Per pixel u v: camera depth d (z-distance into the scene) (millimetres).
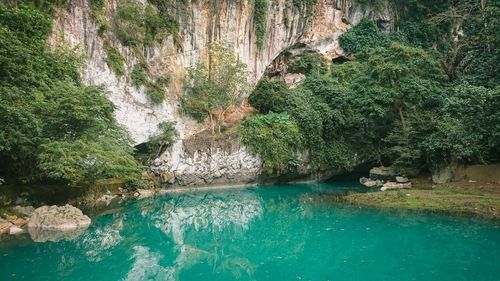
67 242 13297
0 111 13297
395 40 37031
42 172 16547
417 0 38500
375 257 11914
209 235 15625
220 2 30188
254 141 27234
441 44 36906
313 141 28688
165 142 25797
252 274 10797
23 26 17469
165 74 26922
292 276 10531
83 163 16500
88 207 19062
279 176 28484
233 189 26500
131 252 12961
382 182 26797
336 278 10227
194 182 26531
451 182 22875
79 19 22281
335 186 27422
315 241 13875
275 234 15445
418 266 10938
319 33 36531
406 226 15289
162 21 27109
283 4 33906
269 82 30031
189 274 10875
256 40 32562
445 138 23016
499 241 13125
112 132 18281
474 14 34781
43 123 15180
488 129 20453
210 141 26828
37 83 15852
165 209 20188
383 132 28984
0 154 15398
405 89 26453
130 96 24547
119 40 24594
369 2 38125
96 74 22828
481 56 27641
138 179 23516
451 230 14531
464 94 21266
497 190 19859
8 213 14797
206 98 27766
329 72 34688
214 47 28969
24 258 11523
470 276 10008
